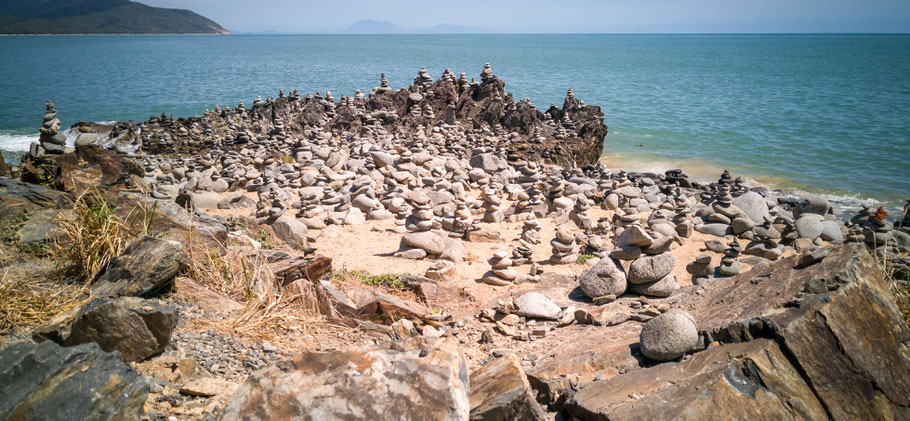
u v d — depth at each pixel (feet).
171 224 33.94
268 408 14.07
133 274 24.41
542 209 64.13
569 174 83.51
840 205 85.51
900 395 20.07
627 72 391.65
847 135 148.87
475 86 131.44
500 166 82.38
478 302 38.04
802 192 93.25
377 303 32.14
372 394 14.24
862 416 19.35
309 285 31.17
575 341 28.60
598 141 114.62
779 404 19.08
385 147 90.53
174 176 78.69
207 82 305.73
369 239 53.62
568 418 20.86
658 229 56.13
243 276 30.12
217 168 85.61
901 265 35.58
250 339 24.63
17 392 14.47
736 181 83.92
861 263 24.07
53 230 29.37
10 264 26.25
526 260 46.26
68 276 25.77
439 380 14.44
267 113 133.90
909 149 129.70
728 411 18.67
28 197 33.65
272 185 68.28
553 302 34.58
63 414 14.19
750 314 23.27
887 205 85.87
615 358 24.03
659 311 29.37
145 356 19.48
